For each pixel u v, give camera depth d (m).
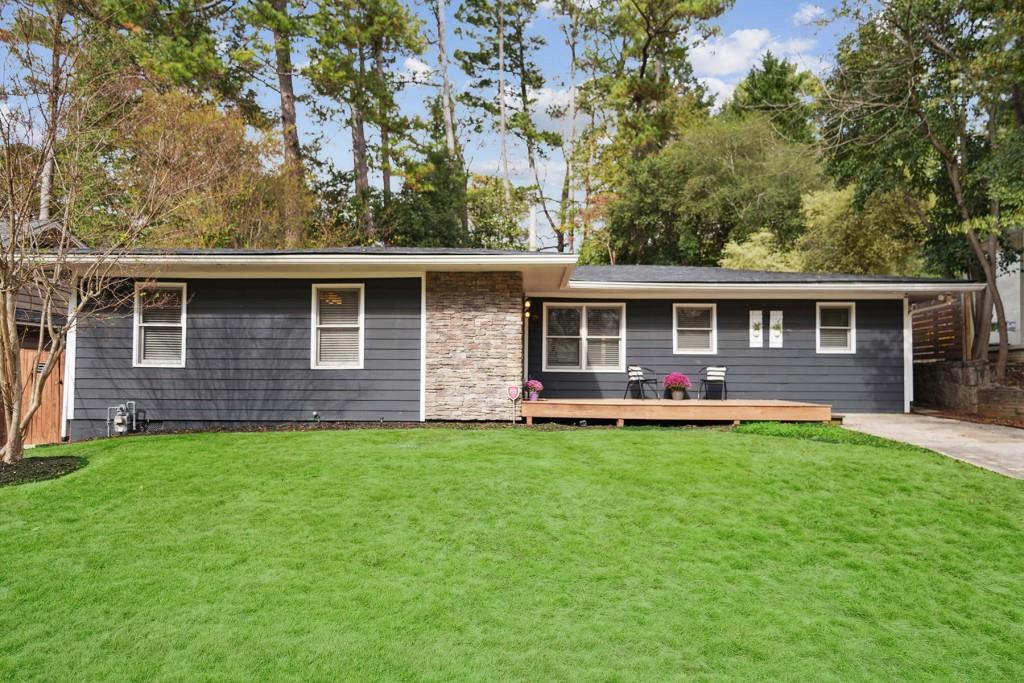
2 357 7.76
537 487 6.65
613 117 34.12
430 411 11.07
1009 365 14.24
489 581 4.64
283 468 7.32
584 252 31.73
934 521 5.98
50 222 9.02
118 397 10.91
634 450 8.35
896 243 19.50
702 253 29.39
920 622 4.29
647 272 14.95
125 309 10.96
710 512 6.07
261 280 11.09
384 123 26.08
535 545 5.27
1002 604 4.54
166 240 12.11
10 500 6.25
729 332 14.12
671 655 3.78
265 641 3.82
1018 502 6.47
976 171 13.09
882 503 6.41
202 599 4.31
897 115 13.92
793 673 3.65
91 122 9.78
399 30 26.08
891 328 14.01
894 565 5.10
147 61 19.38
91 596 4.35
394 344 11.09
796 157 22.83
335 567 4.82
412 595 4.41
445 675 3.52
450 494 6.41
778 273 14.95
